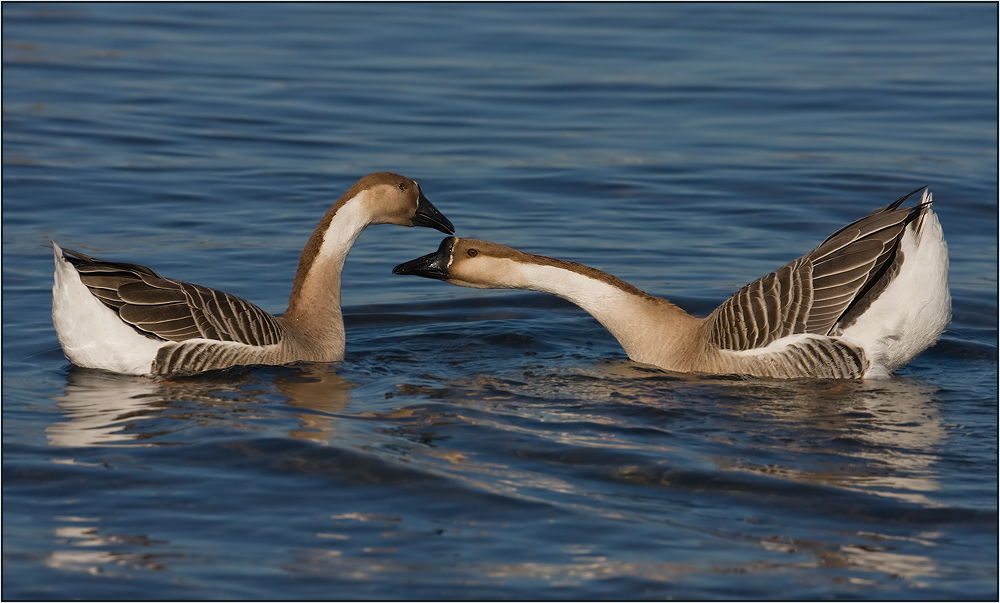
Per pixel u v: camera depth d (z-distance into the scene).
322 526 8.97
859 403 12.31
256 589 8.00
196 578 8.12
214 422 11.19
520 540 8.79
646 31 35.81
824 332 13.05
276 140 24.31
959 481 9.98
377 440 10.79
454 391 12.68
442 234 20.16
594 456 10.50
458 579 8.16
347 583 8.09
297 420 11.33
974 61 31.92
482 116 26.59
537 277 14.54
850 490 9.77
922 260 12.92
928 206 13.06
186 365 12.99
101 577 8.10
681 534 8.93
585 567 8.37
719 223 19.91
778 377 13.30
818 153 23.84
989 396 12.62
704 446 10.83
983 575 8.30
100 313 12.81
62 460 10.11
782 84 29.53
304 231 19.11
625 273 17.50
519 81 29.80
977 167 22.69
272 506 9.30
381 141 24.47
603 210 20.55
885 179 21.98
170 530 8.85
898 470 10.25
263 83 28.91
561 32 35.47
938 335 13.32
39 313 15.18
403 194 14.95
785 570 8.36
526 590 8.02
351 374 13.38
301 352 13.82
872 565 8.46
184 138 24.20
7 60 29.70
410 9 38.81
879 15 38.72
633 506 9.44
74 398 11.98
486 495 9.59
